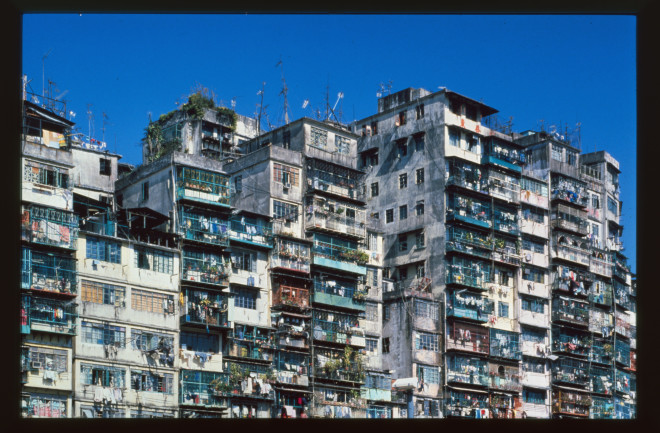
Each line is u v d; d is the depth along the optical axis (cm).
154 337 4662
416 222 6247
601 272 7169
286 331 5253
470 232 6234
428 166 6284
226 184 5228
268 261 5325
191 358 4781
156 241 4872
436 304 5981
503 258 6406
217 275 4981
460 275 6066
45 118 4747
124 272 4612
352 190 5938
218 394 4816
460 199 6191
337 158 5922
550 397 6575
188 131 6166
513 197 6581
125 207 5272
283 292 5316
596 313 7069
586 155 7519
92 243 4528
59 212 4400
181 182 5056
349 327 5600
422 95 6531
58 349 4281
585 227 7088
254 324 5153
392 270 6300
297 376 5238
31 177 4384
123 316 4553
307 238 5572
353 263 5716
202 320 4844
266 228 5356
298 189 5641
